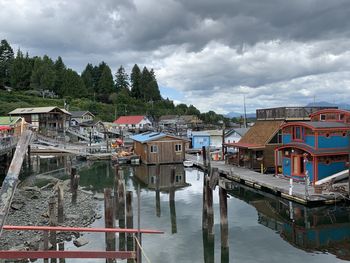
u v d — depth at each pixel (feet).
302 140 112.98
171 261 57.16
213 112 543.80
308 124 109.60
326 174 106.01
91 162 193.67
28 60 538.06
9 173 17.94
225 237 60.49
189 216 83.30
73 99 479.00
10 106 356.59
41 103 409.08
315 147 106.63
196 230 72.69
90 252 29.89
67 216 77.66
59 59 572.92
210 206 66.44
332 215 82.28
